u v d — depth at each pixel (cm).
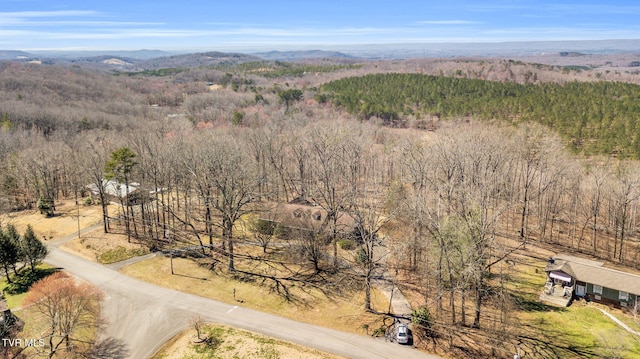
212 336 3559
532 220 6372
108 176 5581
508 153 6531
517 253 5269
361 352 3338
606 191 5791
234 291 4266
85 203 7188
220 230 5988
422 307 3725
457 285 3816
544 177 6338
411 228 5012
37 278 4581
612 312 3950
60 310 3472
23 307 3941
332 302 4100
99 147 7888
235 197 5306
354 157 6969
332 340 3494
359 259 4866
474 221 3697
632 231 5625
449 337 3497
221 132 9619
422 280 4519
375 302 4097
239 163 5831
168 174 6231
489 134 7306
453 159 5516
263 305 4050
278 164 7819
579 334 3569
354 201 4975
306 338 3519
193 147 6712
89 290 4069
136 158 7012
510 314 3769
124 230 5906
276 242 5556
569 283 4338
